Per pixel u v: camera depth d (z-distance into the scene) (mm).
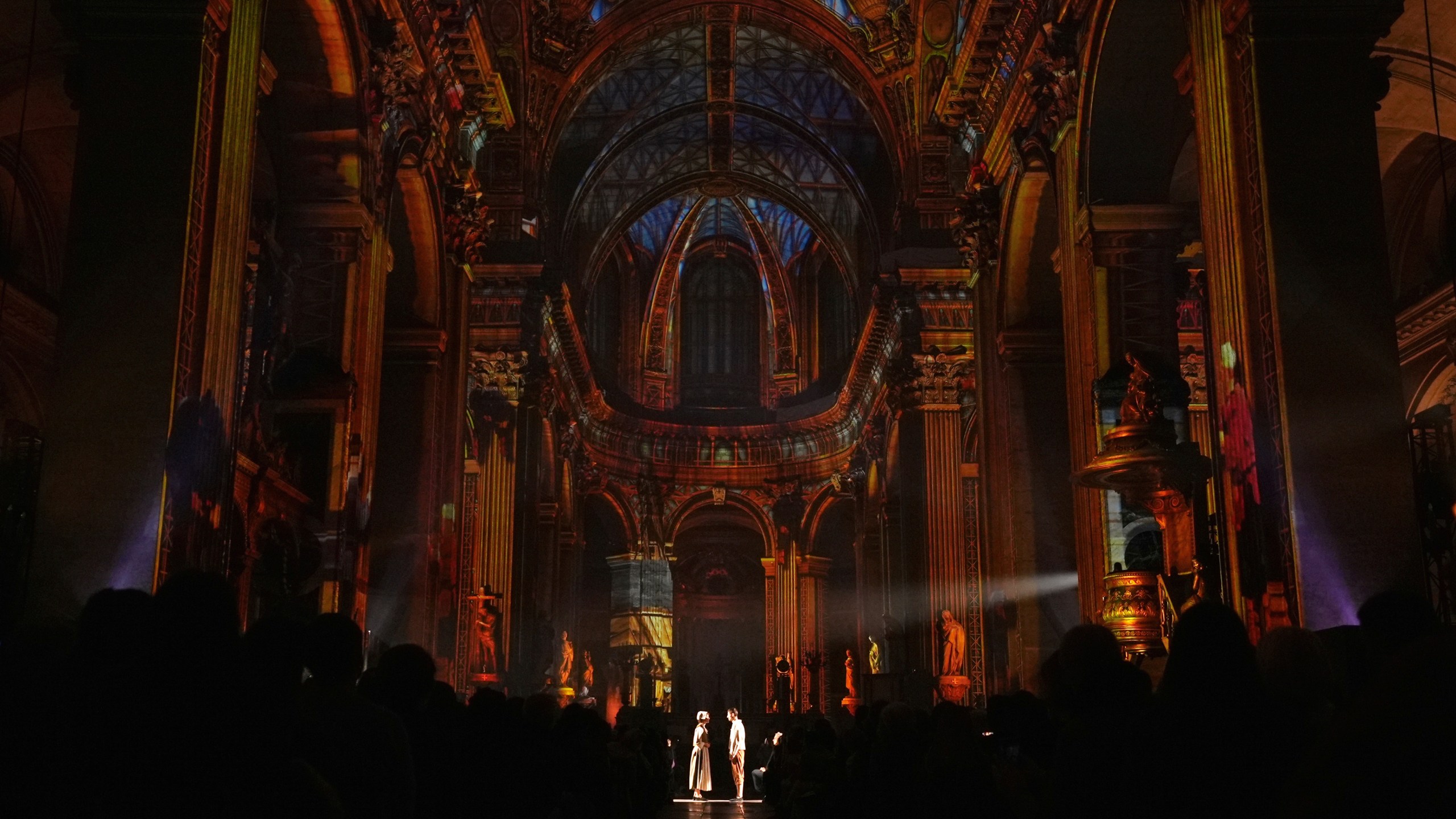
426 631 18375
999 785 6059
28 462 10328
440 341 19109
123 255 9609
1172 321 14273
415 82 16672
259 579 13008
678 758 40438
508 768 6383
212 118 10195
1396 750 1674
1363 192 9688
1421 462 11398
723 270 46312
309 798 3234
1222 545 10539
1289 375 9391
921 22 26547
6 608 9664
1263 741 3189
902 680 25828
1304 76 9844
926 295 27766
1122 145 14594
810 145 35094
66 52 15898
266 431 13414
